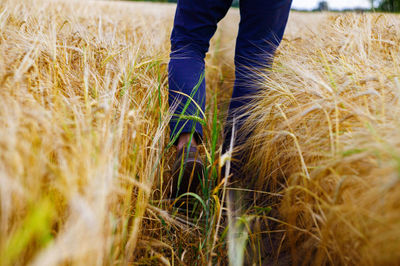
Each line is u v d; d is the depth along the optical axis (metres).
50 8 2.57
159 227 1.09
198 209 1.19
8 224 0.63
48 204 0.62
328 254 0.81
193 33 1.29
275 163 1.18
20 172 0.60
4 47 1.07
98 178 0.65
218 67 2.64
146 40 2.09
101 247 0.63
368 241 0.68
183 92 1.21
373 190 0.67
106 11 3.51
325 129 0.96
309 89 1.11
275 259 1.04
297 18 3.45
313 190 0.91
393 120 0.81
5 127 0.72
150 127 1.24
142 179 1.02
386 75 1.05
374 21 1.94
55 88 0.93
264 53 1.38
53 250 0.51
